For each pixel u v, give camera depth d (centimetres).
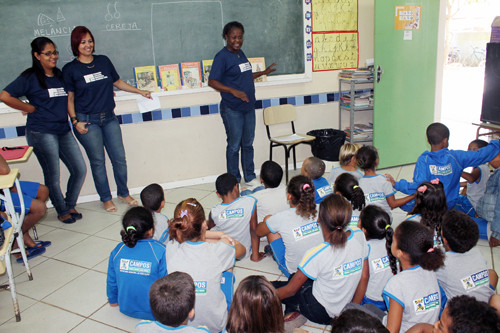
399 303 158
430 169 272
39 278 266
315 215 215
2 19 347
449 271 175
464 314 113
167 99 405
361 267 183
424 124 460
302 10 428
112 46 379
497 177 269
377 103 431
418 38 428
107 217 362
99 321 220
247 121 398
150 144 411
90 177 402
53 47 313
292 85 445
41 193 308
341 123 477
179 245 189
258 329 128
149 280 201
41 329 215
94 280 261
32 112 325
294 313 200
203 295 178
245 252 258
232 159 404
